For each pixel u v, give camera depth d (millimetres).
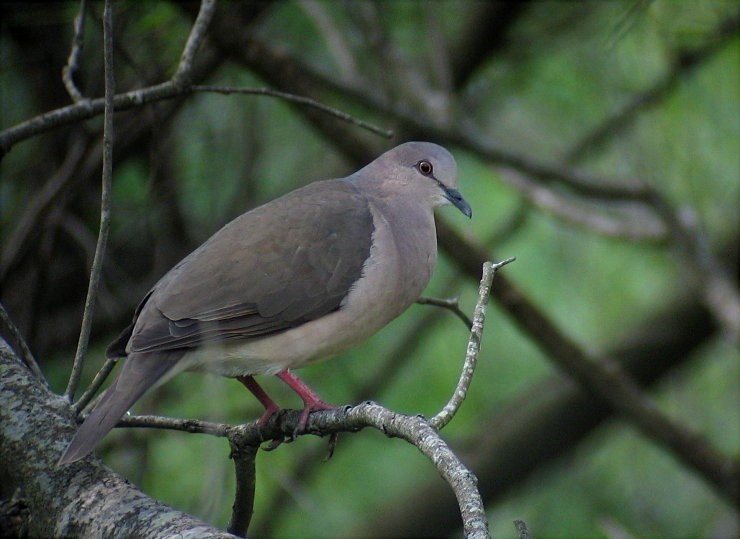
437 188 8586
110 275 12312
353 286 7473
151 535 4910
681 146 12883
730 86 12648
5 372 5945
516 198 14078
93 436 5488
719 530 13078
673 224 12281
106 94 5781
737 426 14211
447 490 13156
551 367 13711
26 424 5676
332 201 7812
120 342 7047
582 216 12617
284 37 12586
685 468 11789
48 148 11594
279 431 7039
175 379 10828
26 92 11789
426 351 13133
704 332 13461
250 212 7746
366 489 12477
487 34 12672
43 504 5375
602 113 13180
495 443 13297
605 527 8125
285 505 11531
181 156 11898
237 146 12250
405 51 13117
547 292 13711
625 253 13984
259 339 7270
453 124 11641
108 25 5785
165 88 6742
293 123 12984
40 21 10000
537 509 13273
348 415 5824
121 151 10922
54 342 12234
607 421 13367
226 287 7152
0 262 10773
